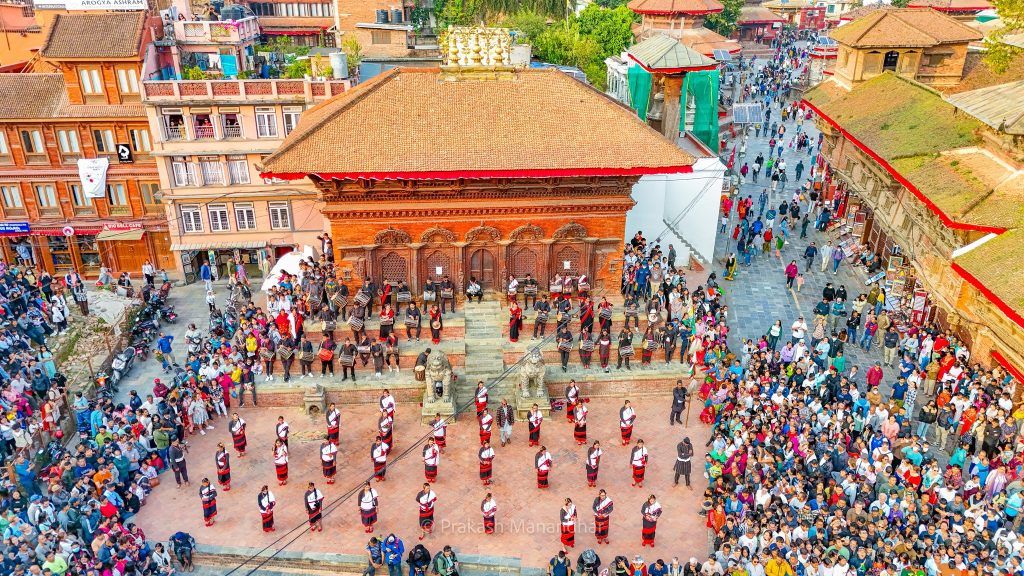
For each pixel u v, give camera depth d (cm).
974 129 3900
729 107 8738
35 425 3238
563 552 2600
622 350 3725
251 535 2927
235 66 5828
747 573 2478
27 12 7219
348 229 3753
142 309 4653
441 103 3738
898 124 4562
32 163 5228
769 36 14812
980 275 3114
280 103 5009
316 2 10012
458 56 3791
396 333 3831
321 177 3475
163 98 4925
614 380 3725
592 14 8719
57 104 5131
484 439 3272
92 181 5169
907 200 4259
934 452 3250
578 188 3750
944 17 5575
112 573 2520
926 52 5512
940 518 2620
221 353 3681
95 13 5275
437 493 3147
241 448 3341
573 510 2792
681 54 5366
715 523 2808
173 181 5128
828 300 4131
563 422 3594
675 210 4997
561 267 3950
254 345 3775
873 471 2836
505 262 3906
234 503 3095
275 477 3241
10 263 5541
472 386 3688
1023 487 2706
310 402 3597
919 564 2469
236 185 5172
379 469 3175
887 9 5616
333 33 9256
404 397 3684
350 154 3516
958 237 3497
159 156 5034
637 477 3162
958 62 5541
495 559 2816
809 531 2659
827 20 15600
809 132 8288
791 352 3700
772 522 2572
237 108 5003
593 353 3825
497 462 3328
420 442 3444
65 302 4566
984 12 8606
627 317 3828
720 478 2895
